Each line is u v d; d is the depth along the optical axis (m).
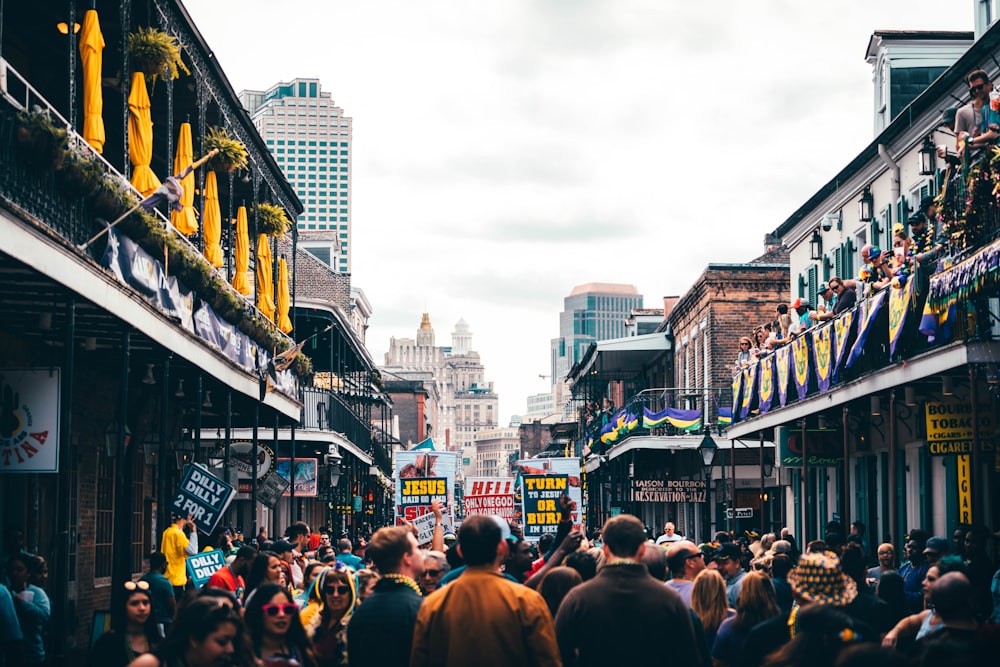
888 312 17.27
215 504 15.73
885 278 17.38
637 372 55.12
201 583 12.77
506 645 6.21
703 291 39.75
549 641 6.25
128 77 15.41
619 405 59.75
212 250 20.16
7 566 11.12
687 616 6.58
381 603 6.90
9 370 11.57
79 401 18.58
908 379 16.14
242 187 24.23
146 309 14.29
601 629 6.48
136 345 16.09
